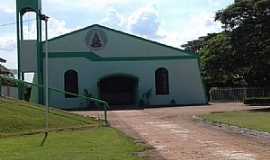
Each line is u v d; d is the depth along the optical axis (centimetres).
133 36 5381
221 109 4122
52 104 5178
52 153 1545
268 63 4034
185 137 2070
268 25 3975
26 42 4906
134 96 5375
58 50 5269
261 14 3988
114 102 5391
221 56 4300
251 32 4028
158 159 1448
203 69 5862
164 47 5416
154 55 5403
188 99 5394
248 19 4044
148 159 1448
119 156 1474
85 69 5294
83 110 4575
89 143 1822
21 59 4894
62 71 5256
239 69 4316
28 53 4906
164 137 2077
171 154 1552
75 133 2247
